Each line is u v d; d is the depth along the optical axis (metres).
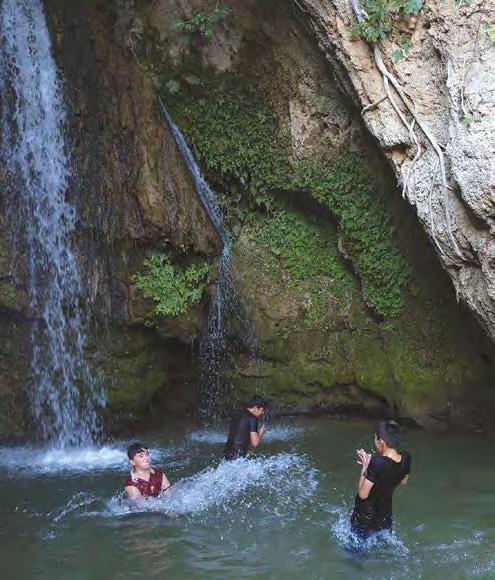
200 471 8.07
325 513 6.69
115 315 9.47
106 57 9.76
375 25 7.46
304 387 10.33
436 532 6.21
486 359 9.37
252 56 9.77
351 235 9.78
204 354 10.27
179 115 10.17
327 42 8.27
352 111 9.30
